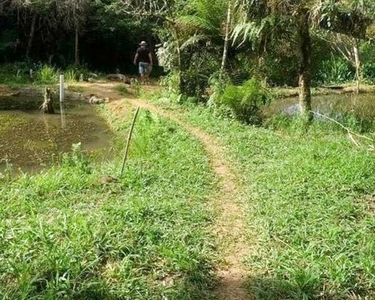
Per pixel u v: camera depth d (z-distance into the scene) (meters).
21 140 10.30
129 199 6.11
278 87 16.30
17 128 11.34
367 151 7.89
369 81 18.83
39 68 18.38
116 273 4.37
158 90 15.10
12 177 7.50
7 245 4.71
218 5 13.20
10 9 18.89
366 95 16.92
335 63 19.05
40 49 20.09
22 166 8.55
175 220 5.47
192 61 13.60
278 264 4.69
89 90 15.72
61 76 14.43
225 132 9.70
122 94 15.47
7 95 15.23
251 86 11.13
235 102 11.08
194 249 4.83
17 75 17.52
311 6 9.82
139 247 4.77
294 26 10.75
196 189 6.59
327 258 4.71
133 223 5.23
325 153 7.80
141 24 20.12
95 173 7.17
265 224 5.47
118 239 4.85
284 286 4.29
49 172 7.43
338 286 4.29
